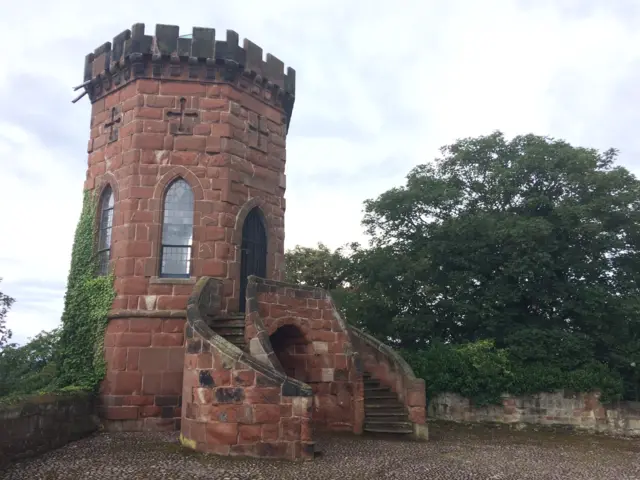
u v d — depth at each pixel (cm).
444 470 1130
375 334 2600
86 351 1538
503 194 2461
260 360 1271
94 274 1625
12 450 1058
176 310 1512
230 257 1595
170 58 1631
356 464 1120
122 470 1002
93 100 1775
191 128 1627
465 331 2508
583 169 2336
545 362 2184
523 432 1975
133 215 1555
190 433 1186
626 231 2298
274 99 1836
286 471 1025
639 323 2241
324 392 1542
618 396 2119
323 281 3419
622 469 1304
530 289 2278
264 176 1758
